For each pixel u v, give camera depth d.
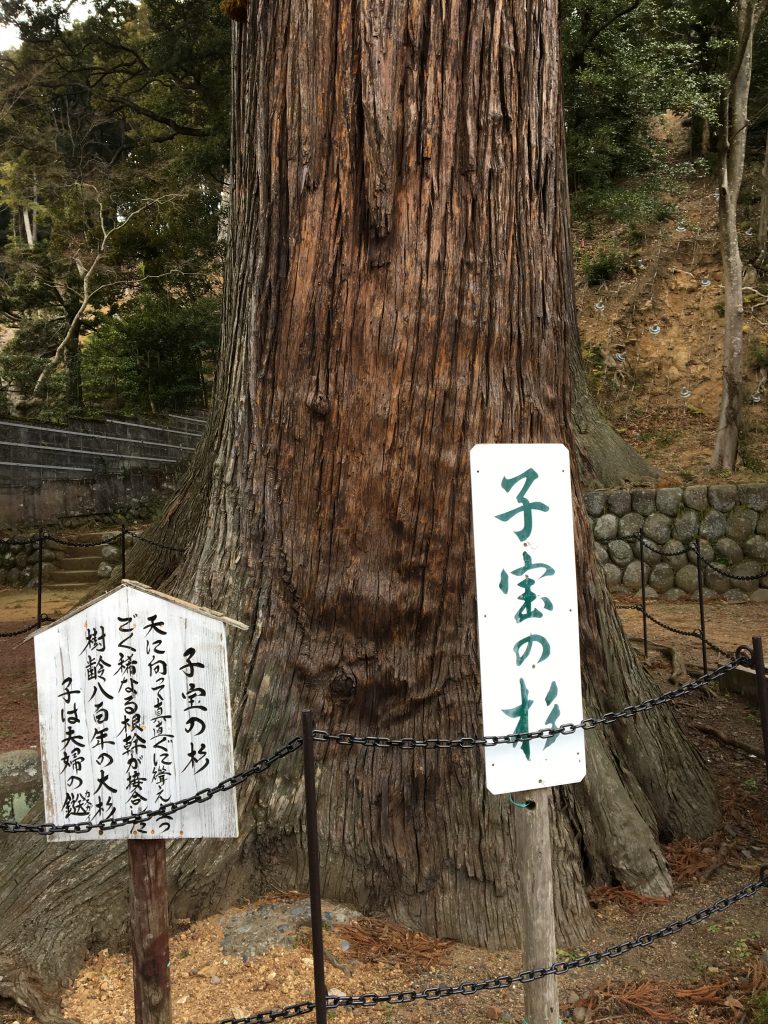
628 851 3.37
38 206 20.73
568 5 13.34
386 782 3.19
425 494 3.11
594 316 16.30
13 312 19.38
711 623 8.71
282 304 3.19
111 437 15.73
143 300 19.44
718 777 4.46
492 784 2.26
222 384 3.93
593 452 11.47
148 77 18.47
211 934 3.00
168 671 2.32
